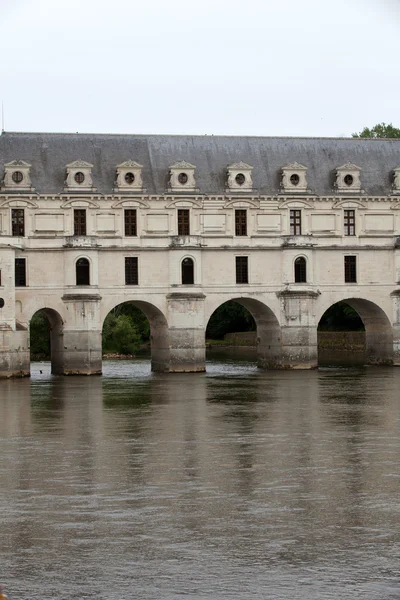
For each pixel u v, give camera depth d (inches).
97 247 4256.9
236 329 7844.5
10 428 2444.6
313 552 1298.0
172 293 4338.1
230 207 4424.2
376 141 4741.6
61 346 4284.0
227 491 1638.8
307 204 4485.7
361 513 1485.0
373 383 3666.3
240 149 4584.2
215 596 1153.4
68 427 2453.2
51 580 1204.5
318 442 2148.1
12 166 4234.7
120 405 2962.6
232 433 2306.8
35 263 4224.9
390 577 1207.6
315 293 4461.1
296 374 4197.8
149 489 1656.0
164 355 4434.1
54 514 1489.9
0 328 4023.1
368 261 4552.2
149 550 1311.5
